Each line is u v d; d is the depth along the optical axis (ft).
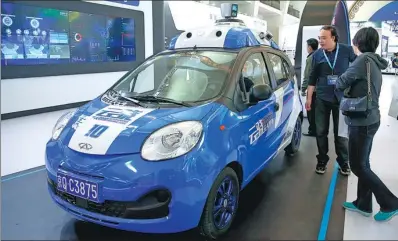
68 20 14.23
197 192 5.98
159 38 19.54
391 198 7.51
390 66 9.27
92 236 7.19
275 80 9.81
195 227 6.73
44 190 9.56
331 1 16.63
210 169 6.16
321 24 16.51
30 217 7.97
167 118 6.59
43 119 13.80
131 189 5.74
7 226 7.52
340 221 7.66
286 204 8.46
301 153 12.32
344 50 9.70
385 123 9.30
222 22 10.64
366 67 7.11
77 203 6.25
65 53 14.32
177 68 8.67
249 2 25.38
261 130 8.29
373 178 7.48
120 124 6.57
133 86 8.79
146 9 18.44
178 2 22.39
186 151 5.97
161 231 6.02
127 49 17.35
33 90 13.08
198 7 24.03
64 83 14.37
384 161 8.92
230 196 7.20
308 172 10.57
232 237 7.03
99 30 15.70
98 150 6.12
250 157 7.76
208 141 6.31
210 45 9.07
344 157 10.18
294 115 11.06
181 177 5.81
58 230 7.41
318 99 10.16
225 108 7.13
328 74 9.84
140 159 5.88
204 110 6.86
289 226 7.46
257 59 9.12
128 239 7.10
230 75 7.80
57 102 14.14
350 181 9.85
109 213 5.99
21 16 12.41
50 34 13.57
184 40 9.65
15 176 10.60
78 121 7.11
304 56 16.20
